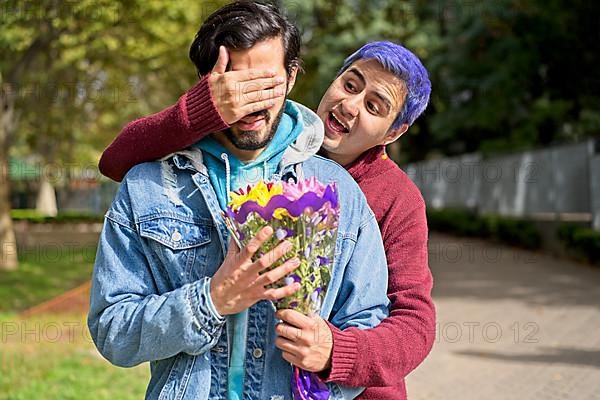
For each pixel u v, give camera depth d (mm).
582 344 7203
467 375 6156
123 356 1852
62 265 14500
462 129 21141
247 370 1889
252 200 1735
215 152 1948
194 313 1765
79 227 25719
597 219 13844
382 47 2430
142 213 1897
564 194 15312
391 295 2123
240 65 1832
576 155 14766
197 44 1906
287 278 1767
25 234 23016
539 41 15383
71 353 6758
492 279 12281
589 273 12617
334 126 2461
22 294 10977
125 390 5562
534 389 5695
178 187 1934
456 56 17609
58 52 13070
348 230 1997
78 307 9609
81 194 27422
